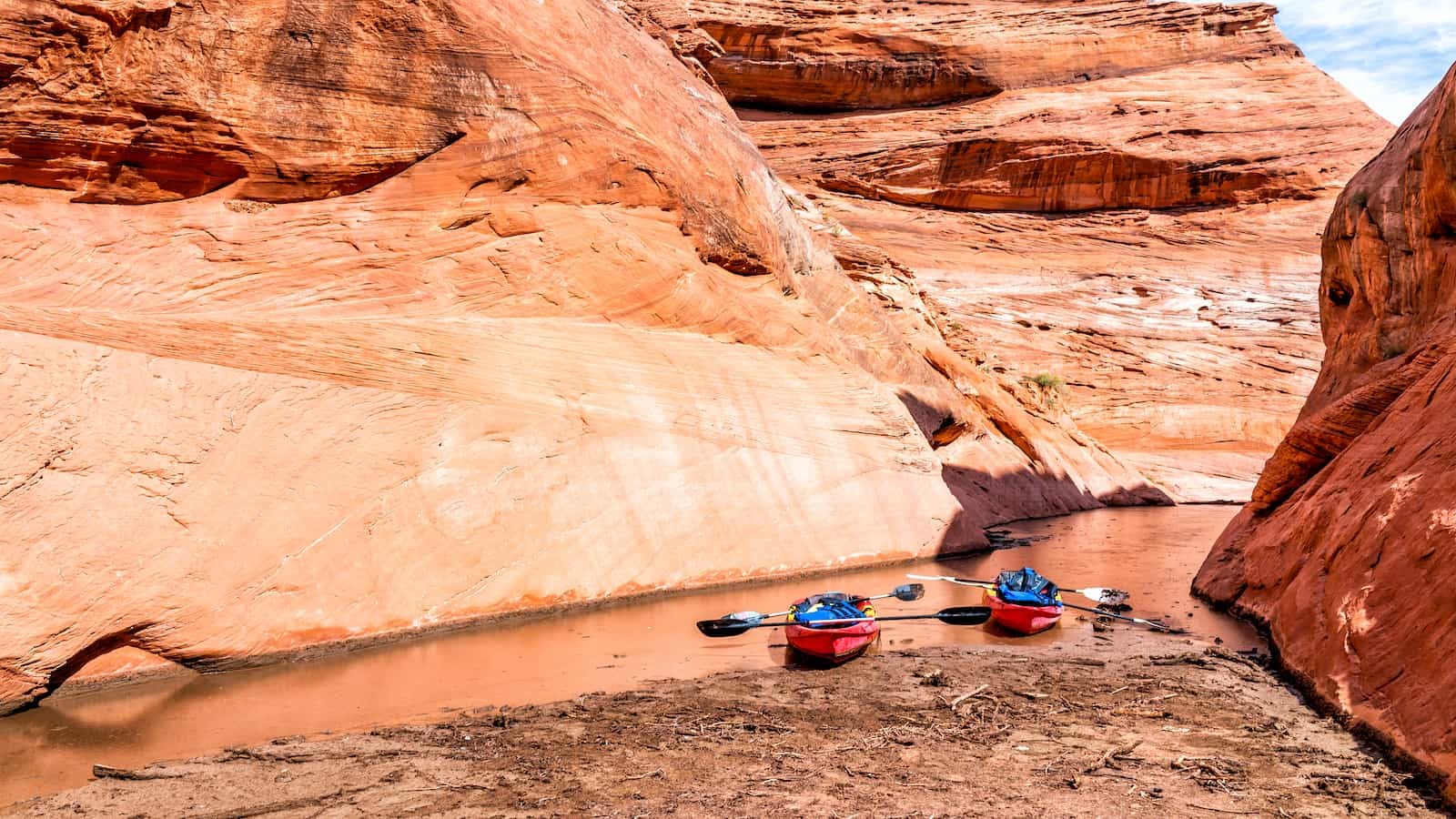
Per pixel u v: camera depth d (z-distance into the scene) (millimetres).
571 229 15750
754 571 16312
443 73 14867
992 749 8141
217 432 11164
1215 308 53406
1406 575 8617
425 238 14414
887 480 19578
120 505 10234
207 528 10805
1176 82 64500
